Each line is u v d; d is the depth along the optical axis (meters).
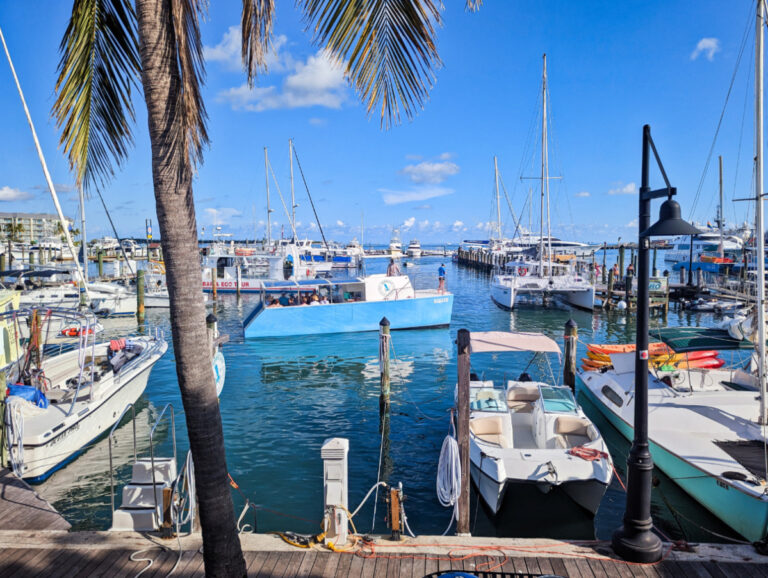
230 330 28.36
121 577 5.98
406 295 27.25
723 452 9.57
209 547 4.71
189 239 4.36
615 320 31.20
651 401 11.80
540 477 8.98
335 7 4.51
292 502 10.06
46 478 10.76
